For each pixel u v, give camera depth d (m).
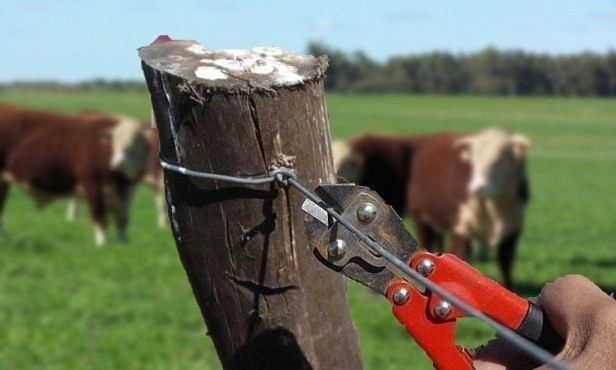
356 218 2.03
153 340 10.31
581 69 131.12
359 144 16.47
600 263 17.70
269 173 2.21
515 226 14.02
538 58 133.50
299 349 2.36
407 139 16.67
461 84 135.75
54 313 11.62
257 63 2.26
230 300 2.34
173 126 2.23
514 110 96.88
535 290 14.52
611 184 41.84
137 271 15.09
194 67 2.22
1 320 11.20
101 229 19.61
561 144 64.88
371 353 9.55
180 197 2.29
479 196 13.66
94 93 118.38
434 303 2.05
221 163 2.21
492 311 2.09
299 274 2.30
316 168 2.27
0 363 9.29
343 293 2.42
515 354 2.21
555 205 32.03
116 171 19.67
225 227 2.27
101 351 9.84
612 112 97.56
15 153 20.59
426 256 2.06
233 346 2.39
